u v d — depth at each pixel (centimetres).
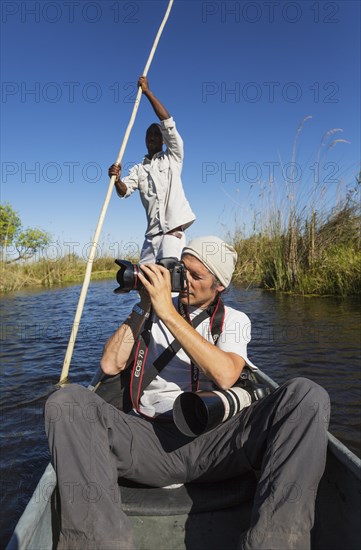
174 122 371
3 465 308
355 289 917
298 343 570
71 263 1830
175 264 189
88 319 861
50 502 163
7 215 2108
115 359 200
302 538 141
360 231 1005
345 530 165
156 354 202
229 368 178
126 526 149
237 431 174
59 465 152
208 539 169
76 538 147
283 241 1065
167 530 172
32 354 589
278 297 957
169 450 183
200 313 200
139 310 199
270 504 144
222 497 180
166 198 389
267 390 196
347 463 160
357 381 433
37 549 146
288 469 147
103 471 156
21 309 1019
